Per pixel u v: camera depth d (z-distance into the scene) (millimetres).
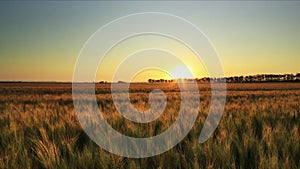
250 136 4887
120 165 3961
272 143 4469
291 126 6305
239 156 4184
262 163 3791
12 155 4254
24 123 6766
